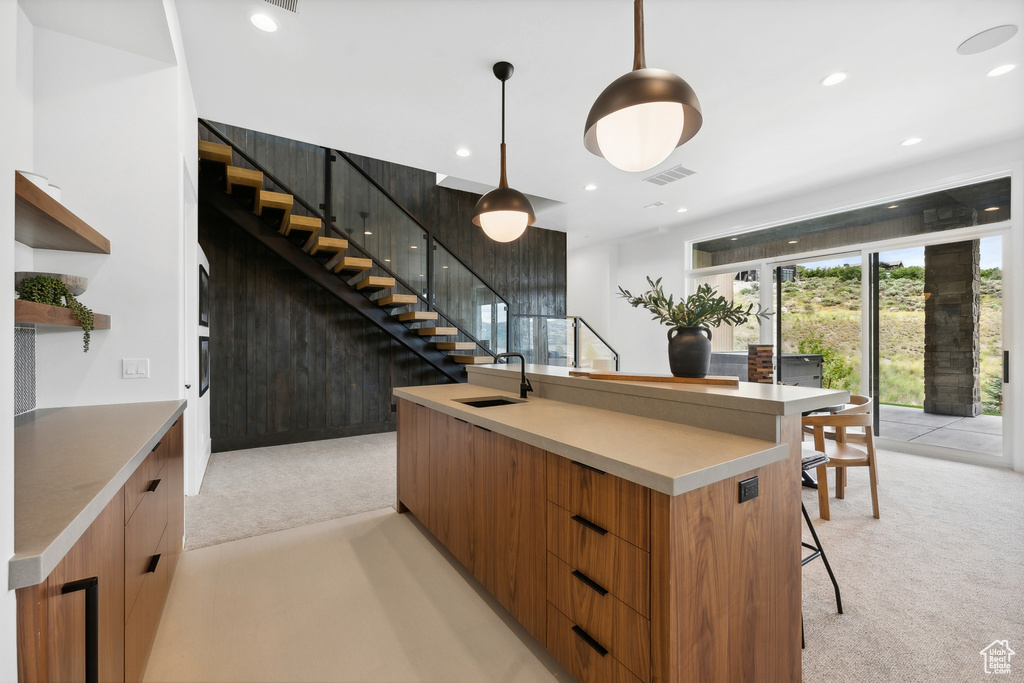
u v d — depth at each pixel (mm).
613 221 6844
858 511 3125
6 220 764
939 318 4535
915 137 3980
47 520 881
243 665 1673
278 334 5078
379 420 5746
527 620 1759
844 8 2428
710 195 5547
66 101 2271
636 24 1795
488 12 2447
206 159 3838
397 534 2805
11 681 731
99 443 1487
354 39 2646
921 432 4633
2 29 754
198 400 3566
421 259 5691
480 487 2090
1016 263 3992
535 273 7508
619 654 1317
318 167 5168
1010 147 4023
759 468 1414
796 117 3609
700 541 1229
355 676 1626
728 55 2832
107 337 2322
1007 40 2688
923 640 1813
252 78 3012
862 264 5082
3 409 730
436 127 3748
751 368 5293
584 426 1787
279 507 3232
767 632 1440
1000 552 2529
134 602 1409
